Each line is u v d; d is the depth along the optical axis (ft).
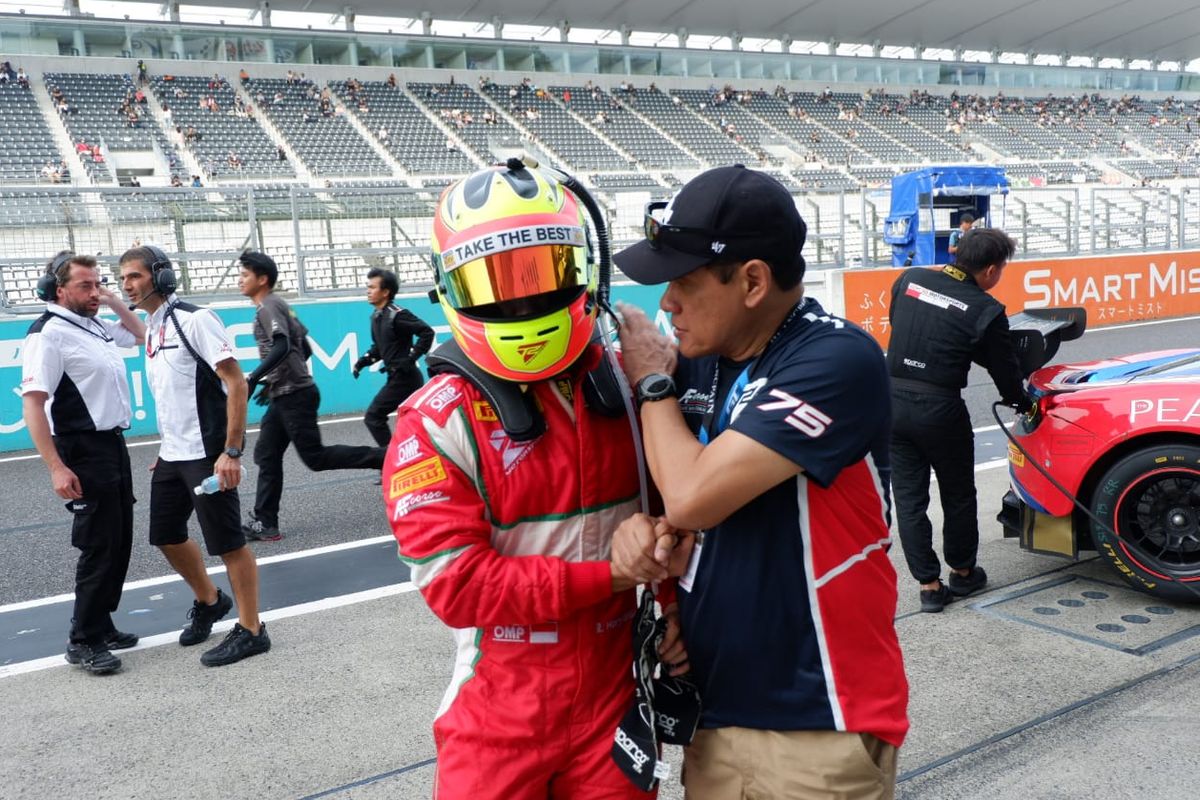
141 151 76.74
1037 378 14.07
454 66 101.81
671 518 4.57
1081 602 12.62
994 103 128.88
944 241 46.19
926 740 9.25
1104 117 132.77
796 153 106.42
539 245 4.36
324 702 10.80
